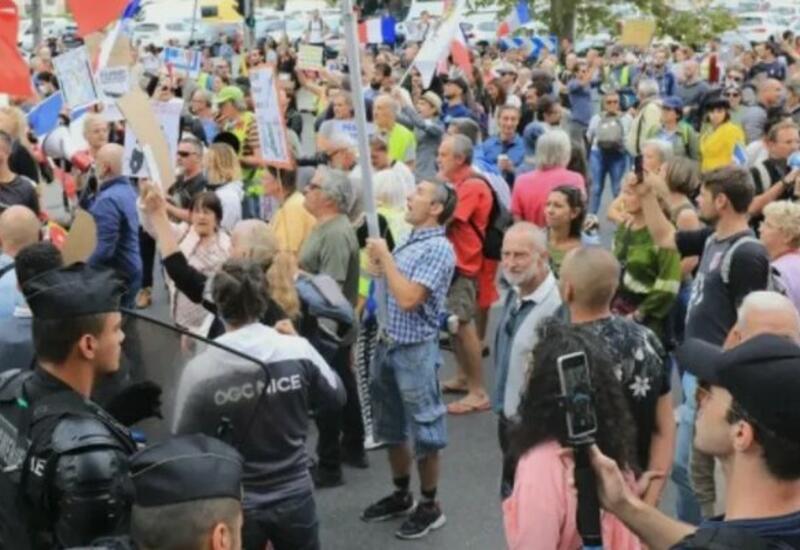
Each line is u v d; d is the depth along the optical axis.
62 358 3.16
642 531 2.73
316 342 5.78
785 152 8.46
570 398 2.75
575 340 3.14
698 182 6.85
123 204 7.76
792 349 2.16
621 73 21.28
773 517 2.11
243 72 18.94
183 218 7.88
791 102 12.60
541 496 2.97
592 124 14.20
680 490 5.07
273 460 4.06
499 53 24.31
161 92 13.01
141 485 2.45
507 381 4.91
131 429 3.54
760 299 3.73
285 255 5.49
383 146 8.34
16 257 4.98
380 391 5.89
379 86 14.61
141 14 33.75
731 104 13.16
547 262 5.03
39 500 2.96
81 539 2.86
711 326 5.06
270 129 7.23
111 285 3.24
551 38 27.55
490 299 8.30
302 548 4.20
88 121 9.27
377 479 6.70
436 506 5.96
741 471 2.17
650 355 3.88
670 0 31.92
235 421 3.76
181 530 2.41
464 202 7.70
